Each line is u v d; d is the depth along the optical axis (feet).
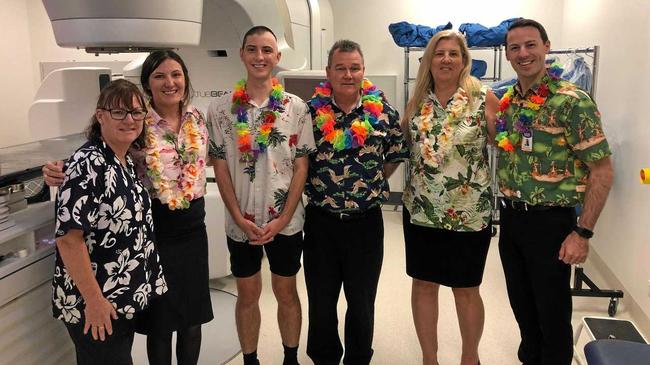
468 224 6.35
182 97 6.06
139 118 4.97
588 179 6.07
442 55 6.25
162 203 5.89
